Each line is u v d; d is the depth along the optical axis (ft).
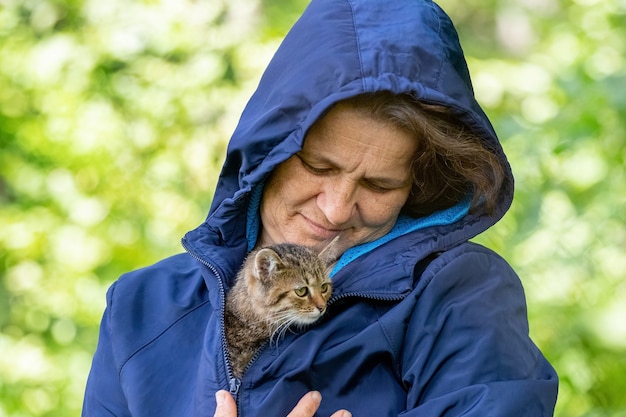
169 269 23.35
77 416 55.62
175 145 59.16
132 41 58.34
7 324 58.49
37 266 58.54
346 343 19.70
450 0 76.89
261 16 61.57
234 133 21.35
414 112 19.89
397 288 20.18
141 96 59.06
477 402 18.40
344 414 19.07
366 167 20.21
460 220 21.76
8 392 55.72
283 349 20.13
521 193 44.73
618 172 45.37
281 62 21.04
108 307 22.91
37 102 59.16
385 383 19.79
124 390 21.40
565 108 45.60
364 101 19.93
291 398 19.51
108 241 57.98
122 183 58.80
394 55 20.06
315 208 21.38
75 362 57.00
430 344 19.47
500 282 20.85
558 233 45.39
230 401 19.47
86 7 59.57
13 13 60.39
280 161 20.25
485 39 76.18
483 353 19.16
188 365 21.22
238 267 23.03
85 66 58.44
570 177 45.19
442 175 21.38
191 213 57.77
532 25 64.90
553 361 45.57
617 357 46.39
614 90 42.78
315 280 21.29
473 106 20.68
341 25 20.48
